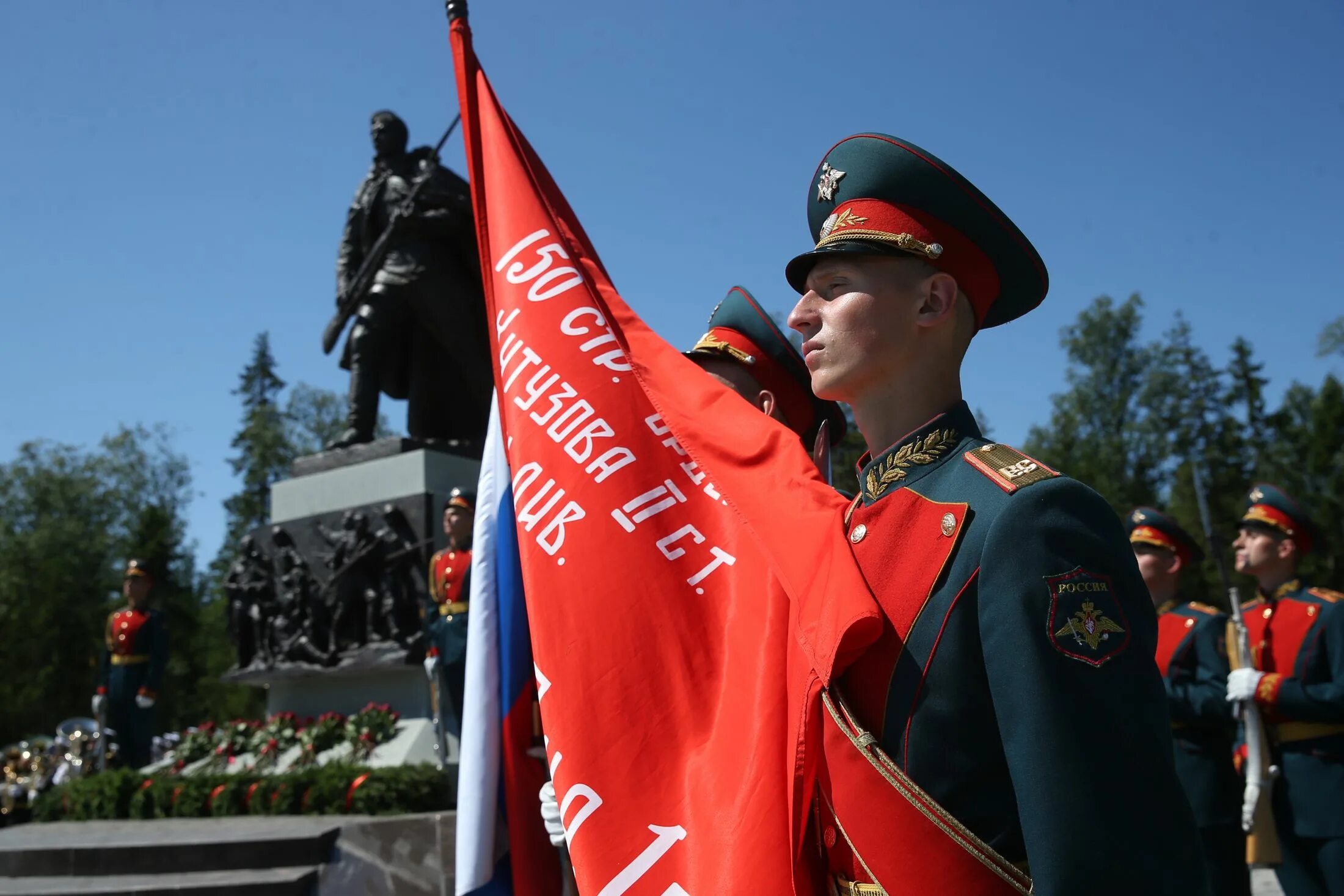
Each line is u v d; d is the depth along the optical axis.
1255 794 5.77
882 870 1.81
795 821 1.96
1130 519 7.00
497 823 3.94
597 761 2.38
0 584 50.06
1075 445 52.72
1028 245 2.18
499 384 3.23
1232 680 5.91
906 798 1.81
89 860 8.40
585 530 2.71
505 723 3.94
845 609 1.92
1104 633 1.71
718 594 2.54
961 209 2.13
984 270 2.17
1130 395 54.31
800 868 1.97
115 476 58.12
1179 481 43.50
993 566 1.80
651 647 2.49
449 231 12.22
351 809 9.12
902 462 2.11
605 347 3.05
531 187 3.49
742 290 3.95
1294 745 5.81
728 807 2.16
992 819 1.80
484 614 4.02
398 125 12.91
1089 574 1.75
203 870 8.26
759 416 2.69
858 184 2.20
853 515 2.15
